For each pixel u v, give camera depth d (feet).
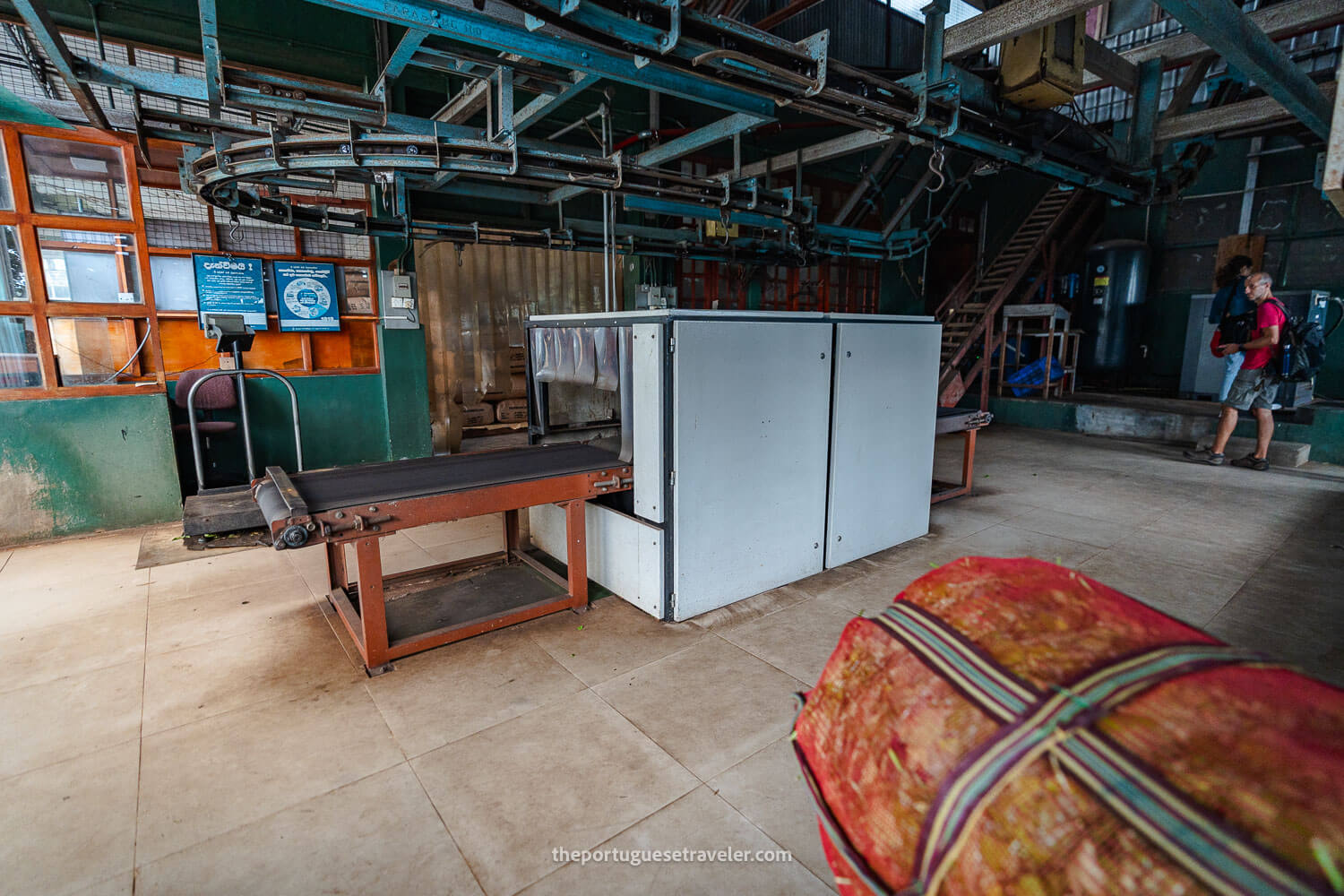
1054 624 2.24
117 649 8.08
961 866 1.83
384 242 16.55
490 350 22.30
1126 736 1.73
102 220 11.89
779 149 25.91
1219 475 16.71
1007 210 34.94
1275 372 16.40
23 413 11.60
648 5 7.13
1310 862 1.34
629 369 8.74
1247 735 1.65
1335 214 24.25
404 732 6.39
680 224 23.49
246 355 15.49
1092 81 21.01
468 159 10.17
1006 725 1.93
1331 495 14.52
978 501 14.49
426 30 7.44
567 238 17.42
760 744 6.16
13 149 11.11
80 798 5.48
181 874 4.70
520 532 11.84
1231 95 19.53
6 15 12.05
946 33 11.38
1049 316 25.30
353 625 8.07
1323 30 23.00
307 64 15.47
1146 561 10.66
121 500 12.70
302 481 8.14
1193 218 27.96
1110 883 1.57
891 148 20.98
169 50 13.98
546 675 7.43
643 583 8.91
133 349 12.93
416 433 17.81
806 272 28.07
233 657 7.88
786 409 9.30
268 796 5.51
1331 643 7.86
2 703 6.89
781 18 19.76
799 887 4.57
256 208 12.80
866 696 2.36
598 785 5.62
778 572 9.73
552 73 9.82
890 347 10.55
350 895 4.52
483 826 5.16
